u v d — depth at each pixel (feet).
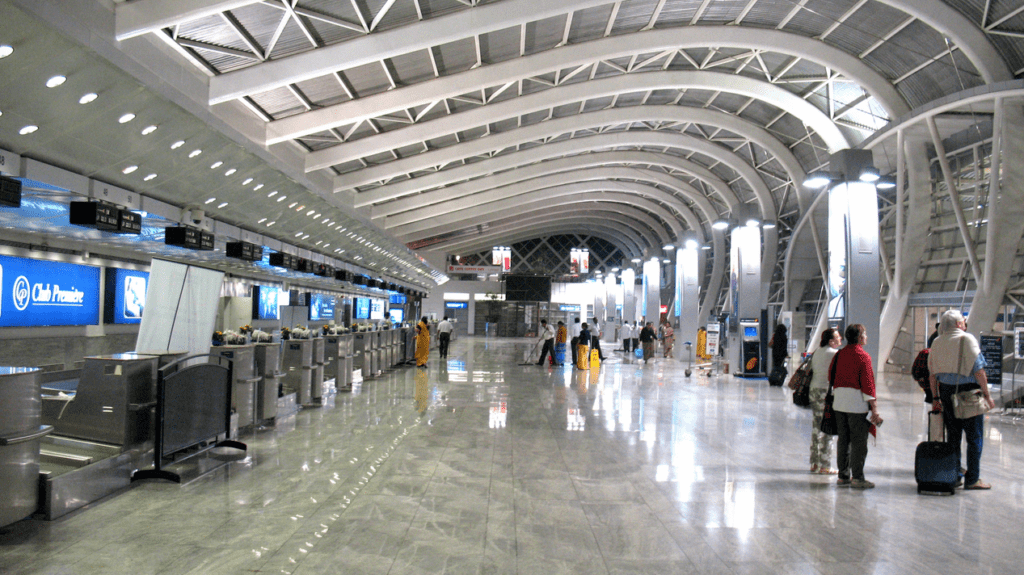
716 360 75.05
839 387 21.13
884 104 68.18
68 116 23.08
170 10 26.14
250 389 28.09
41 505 16.12
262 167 39.63
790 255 107.34
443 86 54.49
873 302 44.60
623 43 60.80
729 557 14.32
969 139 66.39
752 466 23.94
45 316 38.52
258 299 67.67
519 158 97.25
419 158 76.79
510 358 88.02
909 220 73.26
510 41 53.47
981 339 44.78
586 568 13.55
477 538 15.34
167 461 22.08
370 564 13.53
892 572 13.52
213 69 37.70
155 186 31.91
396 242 92.38
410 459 23.99
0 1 17.66
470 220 152.25
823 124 79.92
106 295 44.16
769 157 108.06
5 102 20.85
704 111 93.56
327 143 60.13
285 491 19.20
